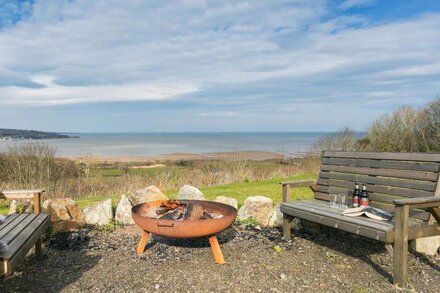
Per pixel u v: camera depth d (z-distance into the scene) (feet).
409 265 12.68
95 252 14.06
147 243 15.15
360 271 12.18
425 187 12.56
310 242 15.23
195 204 14.94
